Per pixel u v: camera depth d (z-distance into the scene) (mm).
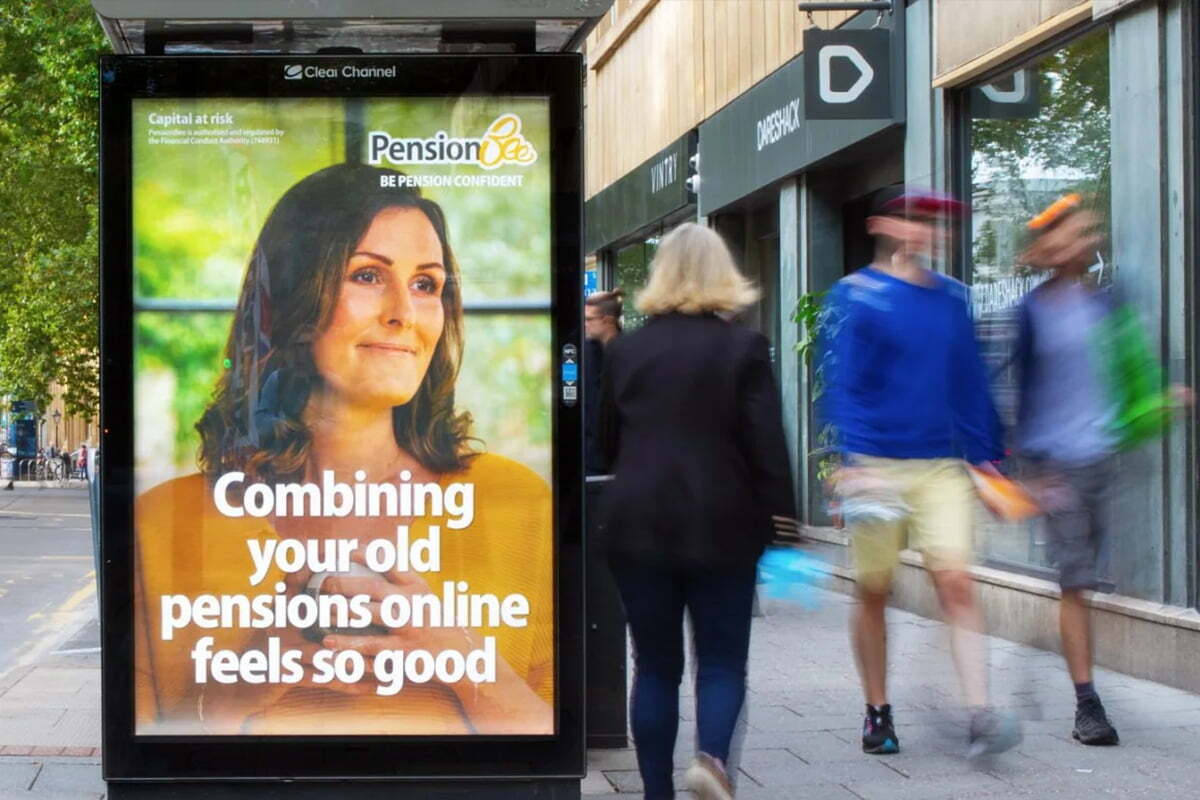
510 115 4754
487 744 4781
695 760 4531
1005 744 5664
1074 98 8945
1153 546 7703
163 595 4723
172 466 4715
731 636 4602
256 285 4719
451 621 4770
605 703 6141
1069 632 6277
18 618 11953
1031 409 6402
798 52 13289
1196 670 7254
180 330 4707
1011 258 9758
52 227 35344
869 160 12688
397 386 4750
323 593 4750
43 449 48500
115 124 4668
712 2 16188
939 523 5707
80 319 35031
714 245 4719
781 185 14117
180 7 4594
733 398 4555
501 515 4773
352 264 4734
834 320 5984
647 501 4527
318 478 4734
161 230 4691
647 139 19516
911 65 11016
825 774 5723
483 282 4762
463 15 4633
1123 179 8109
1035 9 9070
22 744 6289
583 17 4695
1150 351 6605
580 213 4766
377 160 4738
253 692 4746
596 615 6156
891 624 9898
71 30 24312
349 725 4762
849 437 5781
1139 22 7945
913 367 5723
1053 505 6301
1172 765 5832
